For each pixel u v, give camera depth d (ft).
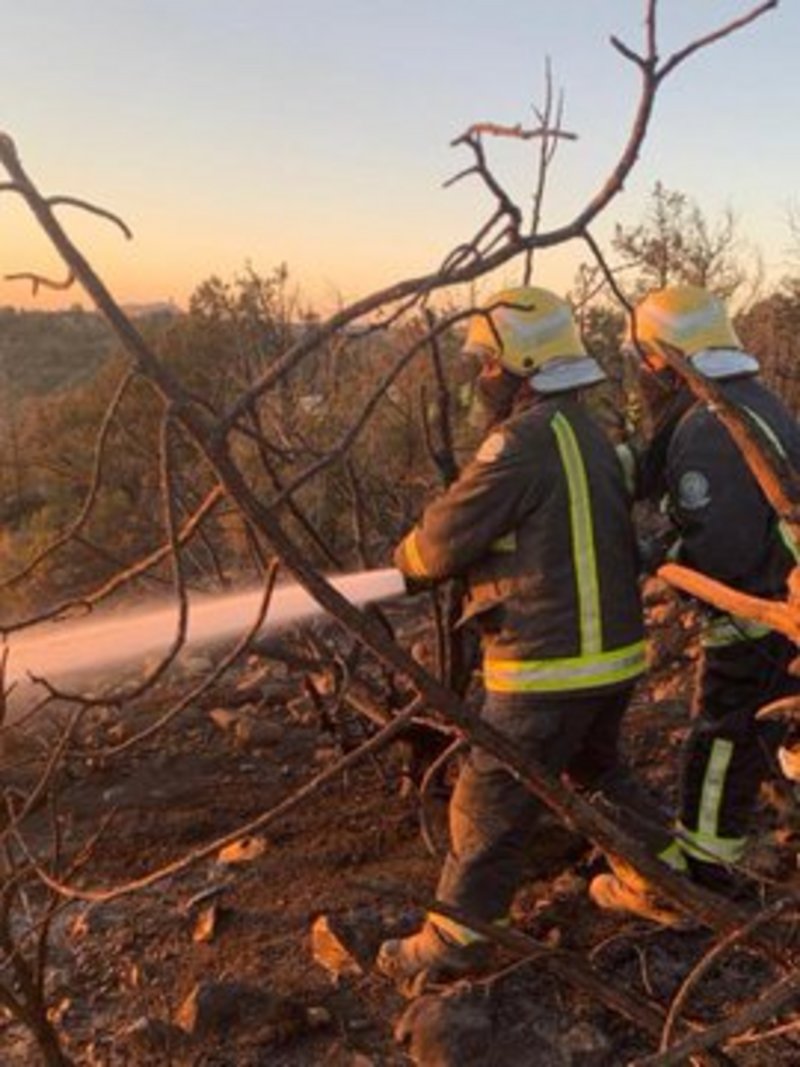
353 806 16.40
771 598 12.03
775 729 12.44
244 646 7.45
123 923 13.93
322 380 24.45
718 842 12.49
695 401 12.28
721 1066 7.74
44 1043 10.11
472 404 14.17
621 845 7.05
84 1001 12.64
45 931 10.11
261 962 12.91
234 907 14.05
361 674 18.33
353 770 17.54
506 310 11.66
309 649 18.95
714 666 12.42
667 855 12.53
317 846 15.33
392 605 25.61
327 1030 11.70
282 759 18.48
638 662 11.93
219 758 18.75
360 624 6.48
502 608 11.50
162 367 5.89
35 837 16.34
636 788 12.95
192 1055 11.51
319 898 13.98
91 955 13.37
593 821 6.99
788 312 49.57
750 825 14.11
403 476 22.43
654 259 51.34
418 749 15.71
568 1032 11.17
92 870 15.37
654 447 12.58
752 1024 5.52
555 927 12.80
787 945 10.23
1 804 16.97
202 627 21.30
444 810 15.70
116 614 27.89
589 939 12.55
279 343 34.76
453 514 11.29
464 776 11.62
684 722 17.52
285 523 24.09
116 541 35.22
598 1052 10.95
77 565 35.22
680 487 11.98
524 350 11.61
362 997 12.13
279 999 11.79
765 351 44.39
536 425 11.37
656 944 12.36
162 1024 11.71
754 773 12.48
